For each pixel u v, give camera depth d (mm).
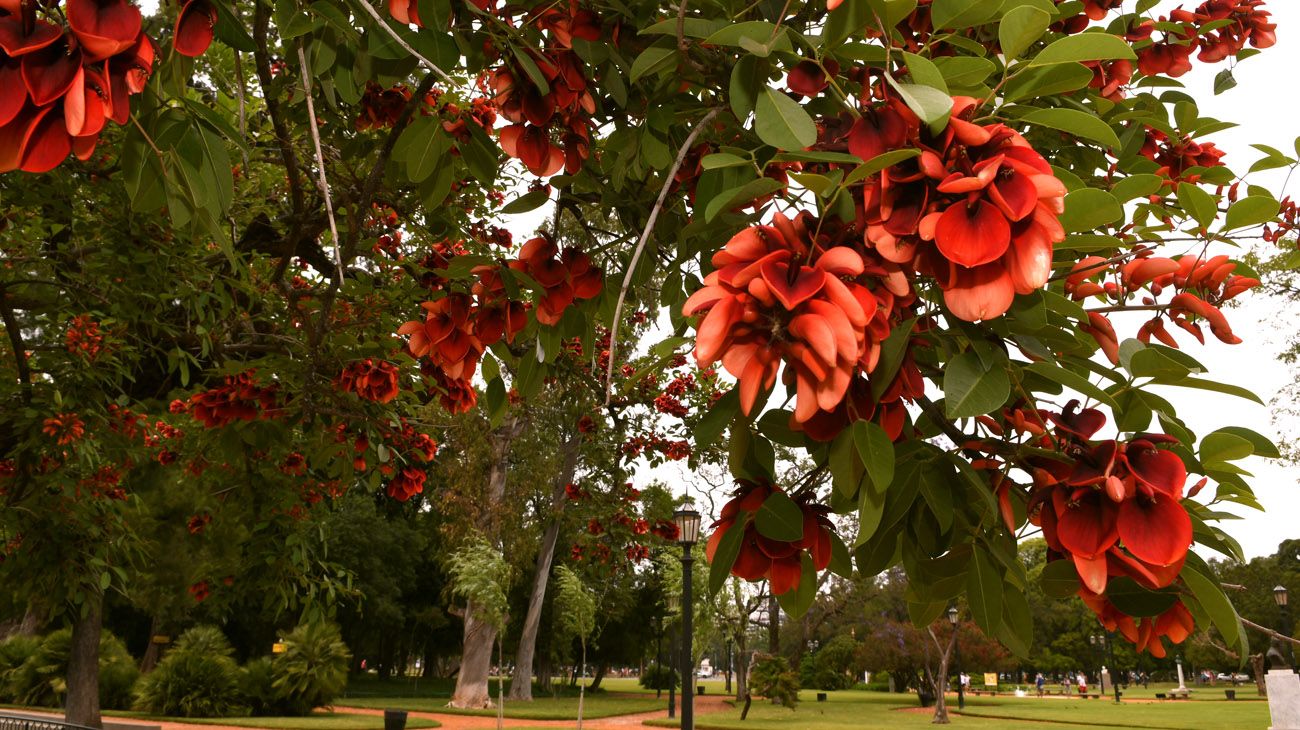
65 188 4145
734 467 1152
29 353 5531
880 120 978
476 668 30016
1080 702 43188
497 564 22969
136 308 4262
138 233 4121
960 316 860
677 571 24609
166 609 23172
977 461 1059
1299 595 44062
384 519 40531
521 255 1784
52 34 725
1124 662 69188
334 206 3373
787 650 65750
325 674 24969
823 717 29734
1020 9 958
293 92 2217
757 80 1229
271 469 5277
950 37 1128
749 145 1531
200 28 1006
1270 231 2359
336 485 5367
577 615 23188
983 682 64250
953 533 1138
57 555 5223
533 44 1654
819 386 824
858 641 53812
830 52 1154
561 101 1639
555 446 24172
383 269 4738
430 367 3400
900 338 945
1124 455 895
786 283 844
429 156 1790
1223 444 1016
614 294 1906
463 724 23516
